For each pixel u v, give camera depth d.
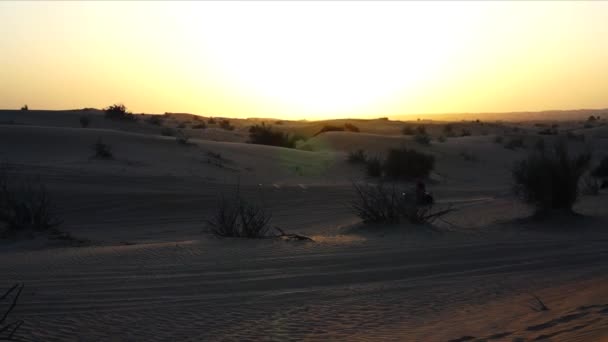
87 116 87.81
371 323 8.76
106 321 9.05
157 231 22.88
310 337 8.08
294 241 17.20
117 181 33.31
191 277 12.41
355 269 13.17
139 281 12.05
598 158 62.72
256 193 33.03
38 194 27.34
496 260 14.06
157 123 95.62
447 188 41.44
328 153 54.78
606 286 10.30
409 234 18.59
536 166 22.00
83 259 14.70
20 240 19.23
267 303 10.22
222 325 8.83
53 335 8.26
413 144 63.41
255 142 67.06
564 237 17.92
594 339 6.95
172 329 8.62
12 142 44.38
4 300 10.32
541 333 7.56
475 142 70.88
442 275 12.52
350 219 25.23
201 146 50.19
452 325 8.38
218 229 19.94
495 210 25.09
